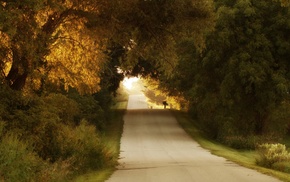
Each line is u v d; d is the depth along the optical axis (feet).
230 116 185.26
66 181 67.67
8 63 90.94
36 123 76.18
